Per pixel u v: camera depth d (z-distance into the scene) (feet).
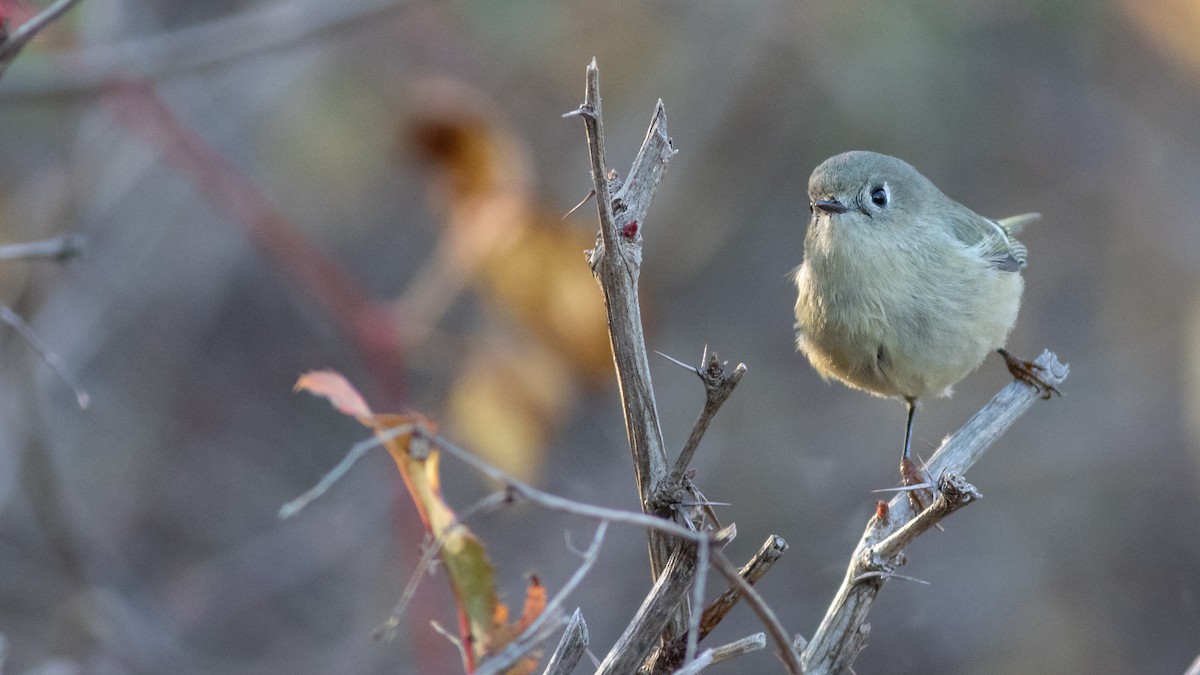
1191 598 39.50
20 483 33.81
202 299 40.81
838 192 24.23
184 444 39.78
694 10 40.57
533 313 25.67
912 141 39.19
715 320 43.27
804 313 25.08
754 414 41.78
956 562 40.34
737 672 36.37
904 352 24.02
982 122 41.39
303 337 42.24
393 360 27.35
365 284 42.34
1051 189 44.37
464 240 25.76
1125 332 44.21
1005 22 40.83
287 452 40.93
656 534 15.37
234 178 28.37
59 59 28.73
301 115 39.55
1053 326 44.70
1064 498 41.70
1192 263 43.65
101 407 38.52
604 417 40.32
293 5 32.45
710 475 40.68
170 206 38.96
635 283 15.31
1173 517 40.81
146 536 38.24
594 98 14.33
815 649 15.67
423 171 26.76
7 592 33.45
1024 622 39.17
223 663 34.81
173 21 40.57
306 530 38.70
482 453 26.32
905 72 38.11
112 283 38.06
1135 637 39.19
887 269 23.85
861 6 38.22
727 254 43.65
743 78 40.81
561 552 38.47
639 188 15.35
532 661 13.75
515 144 26.04
